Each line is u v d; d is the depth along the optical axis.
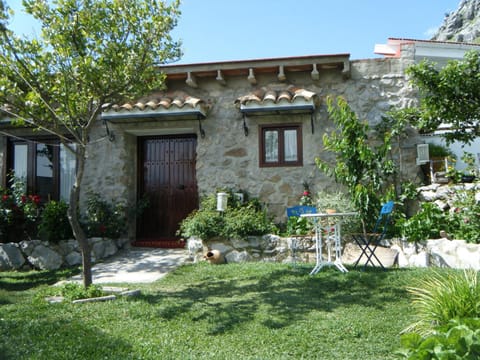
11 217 8.55
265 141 8.80
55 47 5.09
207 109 8.80
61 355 3.18
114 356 3.15
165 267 7.16
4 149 9.58
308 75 8.79
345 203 7.20
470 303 3.22
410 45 8.55
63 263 8.03
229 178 8.72
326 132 8.54
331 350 3.34
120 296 5.01
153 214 9.52
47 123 5.61
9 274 7.44
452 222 6.72
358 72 8.64
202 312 4.33
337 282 5.36
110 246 8.29
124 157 9.07
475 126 6.65
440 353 2.07
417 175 8.20
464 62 6.10
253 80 8.66
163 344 3.46
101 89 5.32
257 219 7.60
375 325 3.81
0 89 5.10
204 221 7.45
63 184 9.58
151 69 5.54
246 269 6.43
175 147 9.62
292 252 7.00
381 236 6.26
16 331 3.76
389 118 8.27
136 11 5.30
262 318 4.09
